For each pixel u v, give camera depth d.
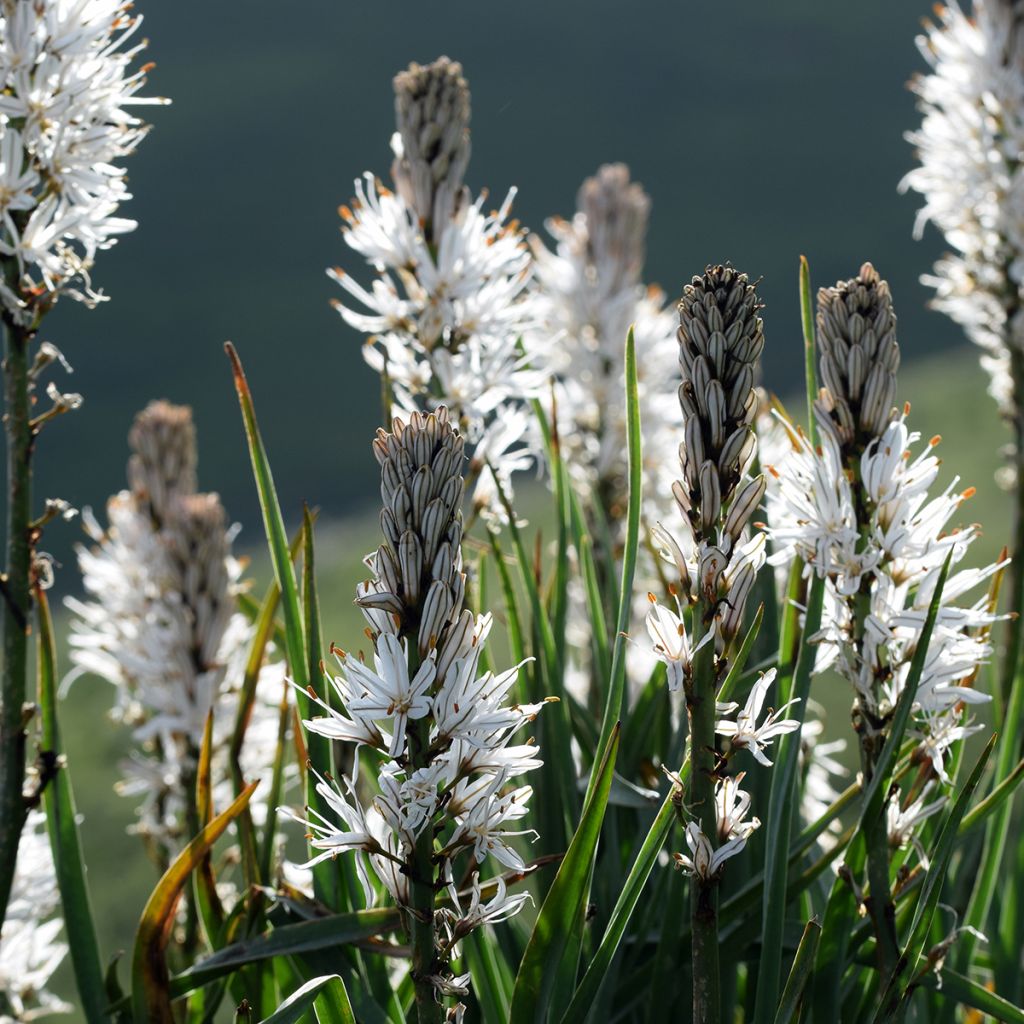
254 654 4.22
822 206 44.53
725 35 62.50
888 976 3.31
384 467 2.85
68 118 3.63
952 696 3.26
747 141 50.91
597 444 5.99
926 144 6.09
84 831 11.91
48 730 3.95
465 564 4.43
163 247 43.81
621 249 6.38
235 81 58.06
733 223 43.50
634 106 54.81
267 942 3.59
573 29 63.81
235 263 42.38
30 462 3.70
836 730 9.65
